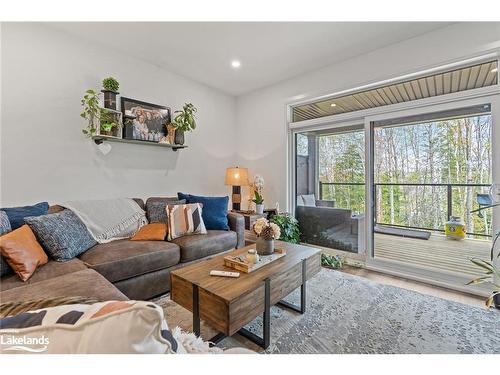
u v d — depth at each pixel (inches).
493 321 73.2
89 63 103.2
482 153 95.4
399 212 119.0
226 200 123.6
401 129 114.0
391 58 106.3
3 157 84.5
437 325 71.3
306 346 62.4
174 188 136.9
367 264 119.4
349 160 128.6
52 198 94.7
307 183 145.5
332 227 135.4
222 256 79.0
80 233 81.8
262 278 62.6
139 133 116.4
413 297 88.5
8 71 85.1
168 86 131.7
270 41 104.1
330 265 122.8
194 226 106.4
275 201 152.1
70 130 98.7
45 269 64.3
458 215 105.9
